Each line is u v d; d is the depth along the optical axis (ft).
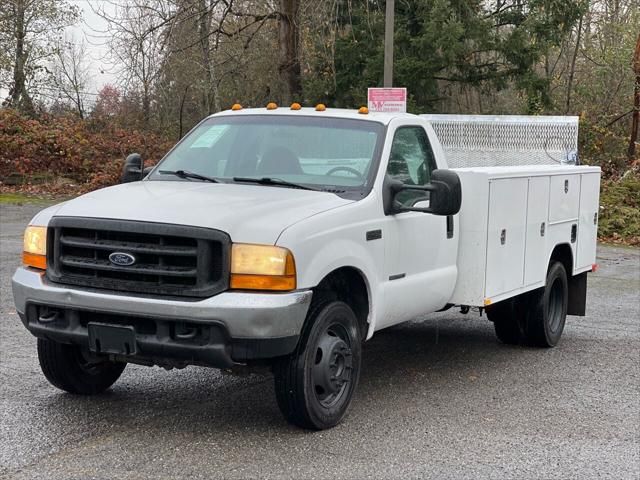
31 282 18.95
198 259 17.60
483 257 24.30
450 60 101.55
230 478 16.60
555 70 129.18
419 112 104.37
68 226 18.61
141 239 18.08
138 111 109.70
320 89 105.29
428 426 20.40
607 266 54.44
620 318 36.24
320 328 18.94
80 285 18.49
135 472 16.76
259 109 24.04
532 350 29.53
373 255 20.56
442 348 29.45
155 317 17.60
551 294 29.73
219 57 93.76
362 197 20.68
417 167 23.43
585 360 28.14
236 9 91.25
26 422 19.76
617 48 103.14
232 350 17.61
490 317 29.73
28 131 93.40
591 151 96.17
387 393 23.30
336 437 19.25
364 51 106.11
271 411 21.11
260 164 22.06
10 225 61.36
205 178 21.83
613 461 18.39
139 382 23.65
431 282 23.07
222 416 20.58
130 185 21.27
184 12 81.15
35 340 27.81
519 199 26.12
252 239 17.75
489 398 23.12
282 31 93.56
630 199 75.20
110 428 19.47
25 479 16.30
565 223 29.60
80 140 96.07
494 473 17.40
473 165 33.06
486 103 125.29
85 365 21.72
